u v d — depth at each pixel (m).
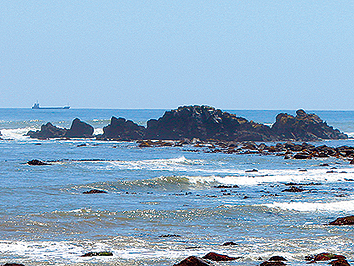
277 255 36.88
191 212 54.53
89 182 80.00
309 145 168.38
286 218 53.22
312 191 74.81
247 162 124.56
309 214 55.47
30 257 35.78
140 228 47.44
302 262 34.62
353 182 87.56
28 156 129.50
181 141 189.25
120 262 34.56
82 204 59.19
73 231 45.44
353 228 48.06
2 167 97.69
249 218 52.97
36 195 64.50
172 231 46.38
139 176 90.88
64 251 37.81
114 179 85.25
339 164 122.00
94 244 40.41
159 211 54.38
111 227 47.59
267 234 45.50
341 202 62.06
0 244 39.41
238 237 44.06
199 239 43.03
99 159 123.31
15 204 57.28
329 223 50.31
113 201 62.31
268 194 71.62
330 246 40.41
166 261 34.97
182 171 101.56
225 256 35.53
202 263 31.48
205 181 83.75
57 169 97.19
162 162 115.50
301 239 43.12
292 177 92.38
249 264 34.00
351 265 33.72
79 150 152.62
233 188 79.00
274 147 169.50
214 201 64.06
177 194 71.25
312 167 114.12
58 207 56.66
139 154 143.12
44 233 44.19
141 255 36.72
